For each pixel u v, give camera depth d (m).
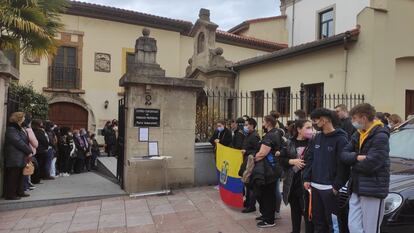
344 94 12.56
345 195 4.40
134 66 8.27
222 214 6.58
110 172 10.68
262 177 5.64
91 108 19.30
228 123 8.92
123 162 8.61
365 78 11.95
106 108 19.61
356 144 4.02
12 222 6.38
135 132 8.24
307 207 4.78
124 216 6.59
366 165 3.75
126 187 8.16
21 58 17.83
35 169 9.07
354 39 12.27
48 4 10.36
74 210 7.04
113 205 7.33
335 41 12.62
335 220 4.29
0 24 9.17
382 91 11.95
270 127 5.94
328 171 4.32
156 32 20.94
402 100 12.72
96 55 19.50
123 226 6.05
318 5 21.36
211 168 9.12
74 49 19.11
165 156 8.39
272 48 23.06
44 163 9.97
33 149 7.96
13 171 7.43
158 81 8.31
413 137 5.69
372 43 11.81
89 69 19.34
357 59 12.26
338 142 4.28
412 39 12.67
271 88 15.91
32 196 7.72
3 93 7.53
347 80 12.53
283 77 15.30
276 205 6.08
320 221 4.43
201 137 11.13
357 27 12.36
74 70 19.02
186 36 22.00
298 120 5.27
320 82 13.56
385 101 11.99
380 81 11.91
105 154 16.19
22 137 7.55
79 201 7.68
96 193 8.05
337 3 19.94
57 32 10.84
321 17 21.38
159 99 8.48
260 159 5.76
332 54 13.09
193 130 8.80
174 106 8.61
